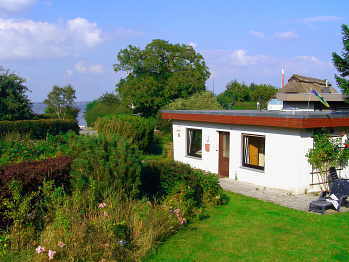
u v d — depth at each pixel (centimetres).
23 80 2694
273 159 1206
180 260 611
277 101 3253
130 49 4581
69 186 757
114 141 827
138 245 629
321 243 696
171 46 4462
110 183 743
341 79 1108
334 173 1108
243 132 1334
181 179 907
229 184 1298
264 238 723
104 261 558
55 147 1130
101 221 629
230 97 6356
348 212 921
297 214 898
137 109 4544
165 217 742
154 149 2258
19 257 560
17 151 1027
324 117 1103
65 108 5188
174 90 4175
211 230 772
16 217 605
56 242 571
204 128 1567
